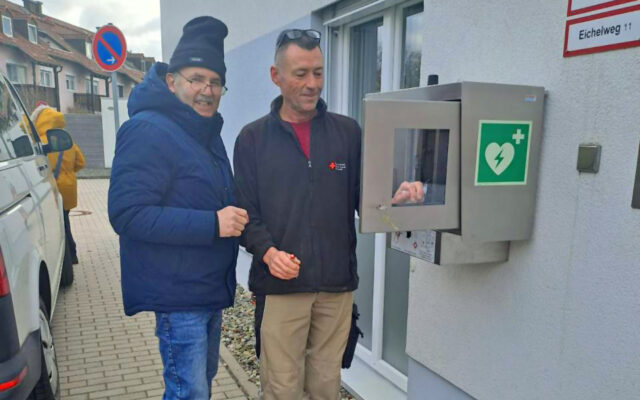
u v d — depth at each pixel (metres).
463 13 2.10
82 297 4.92
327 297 2.07
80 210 10.36
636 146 1.46
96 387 3.14
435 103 1.63
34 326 2.08
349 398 3.10
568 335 1.71
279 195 1.97
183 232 1.80
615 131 1.52
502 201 1.75
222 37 2.02
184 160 1.89
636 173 1.46
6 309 1.77
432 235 1.83
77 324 4.21
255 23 4.39
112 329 4.11
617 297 1.54
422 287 2.41
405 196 1.65
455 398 2.29
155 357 3.58
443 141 1.67
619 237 1.53
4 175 2.34
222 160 2.14
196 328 1.98
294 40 1.83
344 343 2.14
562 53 1.67
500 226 1.76
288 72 1.85
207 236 1.83
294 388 2.08
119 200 1.78
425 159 1.66
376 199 1.62
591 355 1.63
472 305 2.11
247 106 4.72
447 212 1.70
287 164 1.96
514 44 1.86
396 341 2.99
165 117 1.92
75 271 5.83
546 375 1.80
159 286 1.90
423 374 2.48
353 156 2.05
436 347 2.34
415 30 2.78
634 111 1.46
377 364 3.09
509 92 1.69
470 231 1.72
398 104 1.59
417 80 2.79
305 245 1.97
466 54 2.10
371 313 3.23
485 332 2.05
